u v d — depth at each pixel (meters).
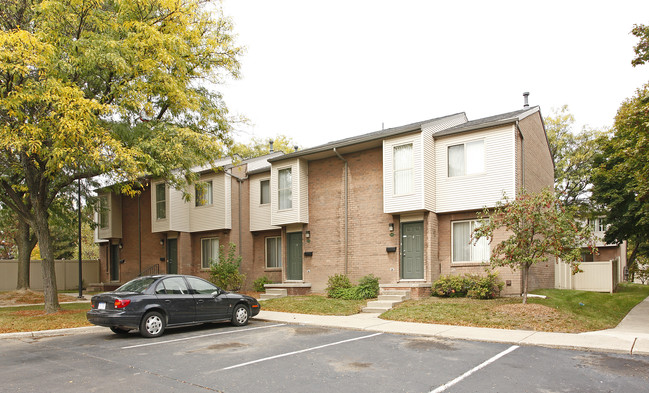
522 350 8.63
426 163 16.20
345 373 7.12
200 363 7.90
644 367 7.27
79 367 7.76
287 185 20.33
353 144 17.73
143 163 13.43
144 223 25.80
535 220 12.22
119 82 13.72
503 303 13.41
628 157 15.20
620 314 13.67
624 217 21.91
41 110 12.52
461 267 16.02
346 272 18.39
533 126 17.78
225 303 12.17
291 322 12.65
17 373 7.41
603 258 35.78
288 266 20.55
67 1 12.88
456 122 18.58
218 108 17.56
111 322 10.16
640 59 14.05
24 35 11.15
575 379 6.61
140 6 13.84
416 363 7.71
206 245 23.38
